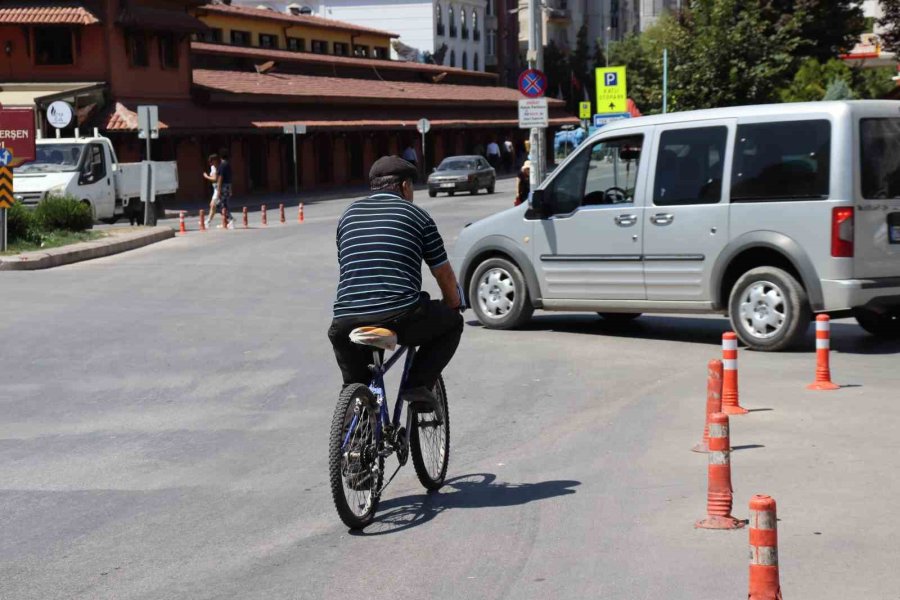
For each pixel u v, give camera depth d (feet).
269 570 19.42
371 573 19.15
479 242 47.39
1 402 34.04
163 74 165.37
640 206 43.24
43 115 150.92
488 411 32.07
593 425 30.09
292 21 233.55
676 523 21.44
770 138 40.32
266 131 175.22
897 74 136.77
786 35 118.93
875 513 21.66
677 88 117.29
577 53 339.16
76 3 153.38
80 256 79.71
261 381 36.83
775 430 28.78
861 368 37.40
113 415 32.22
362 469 21.48
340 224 22.74
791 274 40.50
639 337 45.24
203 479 25.49
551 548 20.21
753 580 13.92
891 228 39.86
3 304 55.31
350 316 22.00
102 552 20.52
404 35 304.50
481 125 254.68
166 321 49.96
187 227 116.37
